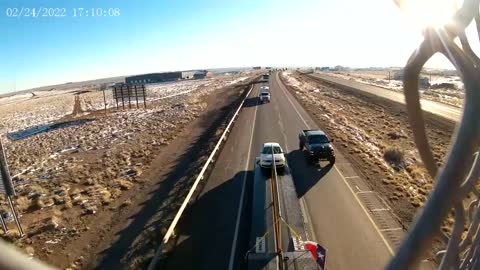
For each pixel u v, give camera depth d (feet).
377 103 205.16
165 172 93.91
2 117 323.98
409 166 87.61
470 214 6.23
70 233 62.59
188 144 125.59
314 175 80.33
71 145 150.82
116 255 53.52
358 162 89.76
